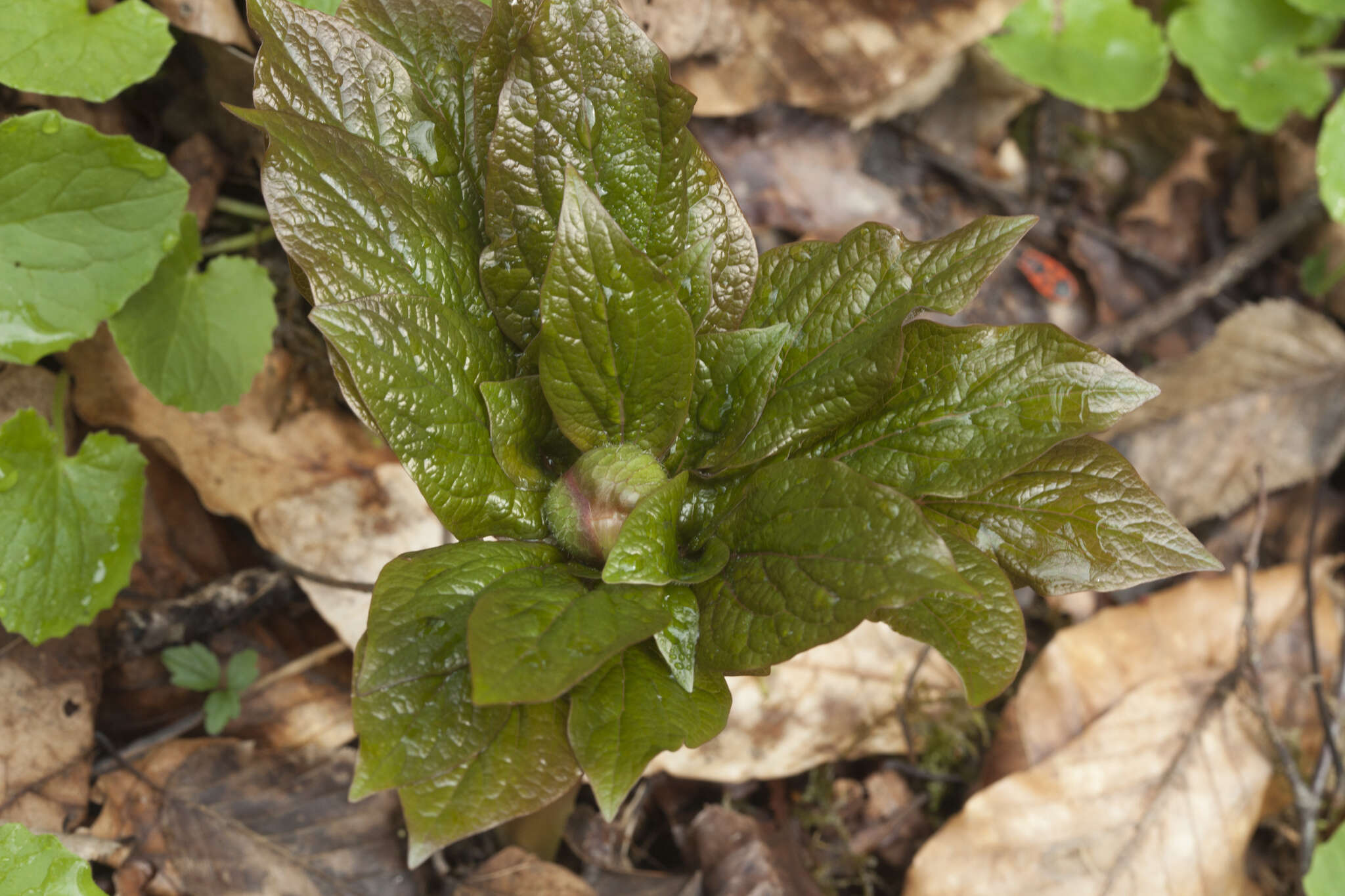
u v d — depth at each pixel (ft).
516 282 1.77
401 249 1.73
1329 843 2.19
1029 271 2.70
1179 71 3.06
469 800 1.69
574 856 2.19
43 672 2.03
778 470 1.75
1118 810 2.23
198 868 2.04
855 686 2.27
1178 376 2.56
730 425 1.79
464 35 1.80
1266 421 2.55
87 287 2.01
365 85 1.74
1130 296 2.81
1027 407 1.75
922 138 2.69
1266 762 2.30
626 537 1.71
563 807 2.04
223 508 2.15
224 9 2.09
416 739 1.68
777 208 2.50
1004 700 2.39
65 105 2.13
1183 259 2.89
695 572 1.75
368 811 2.09
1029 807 2.21
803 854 2.24
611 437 1.77
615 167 1.76
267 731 2.15
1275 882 2.37
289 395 2.20
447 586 1.71
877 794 2.31
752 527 1.75
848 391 1.77
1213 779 2.27
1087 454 1.79
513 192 1.75
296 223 1.69
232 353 2.12
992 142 2.74
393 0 1.79
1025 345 1.75
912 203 2.65
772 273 1.83
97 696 2.06
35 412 1.99
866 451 1.78
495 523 1.77
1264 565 2.61
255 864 2.05
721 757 2.21
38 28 2.00
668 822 2.26
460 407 1.73
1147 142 3.00
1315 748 2.36
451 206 1.77
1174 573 1.77
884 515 1.68
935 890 2.18
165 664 2.10
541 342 1.72
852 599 1.67
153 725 2.14
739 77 2.39
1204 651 2.34
